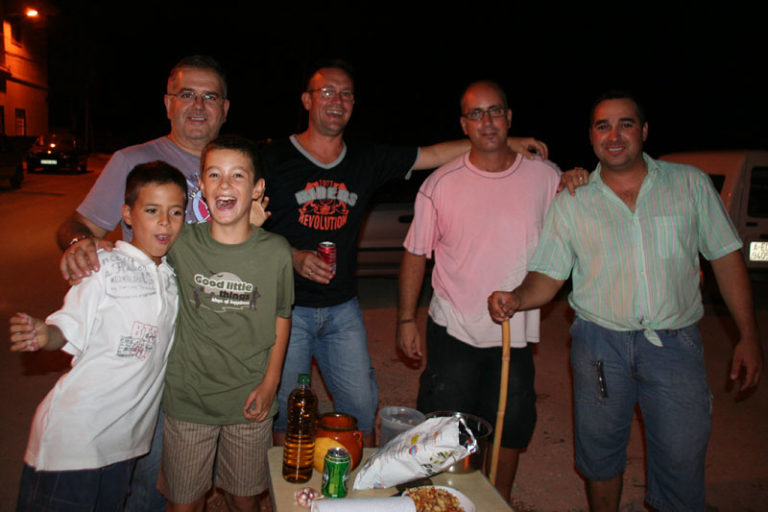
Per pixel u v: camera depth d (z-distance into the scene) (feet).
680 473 8.82
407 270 11.05
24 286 23.82
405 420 8.10
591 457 9.45
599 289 9.16
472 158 10.46
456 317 10.36
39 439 7.11
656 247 8.82
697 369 8.80
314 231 10.50
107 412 7.26
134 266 7.58
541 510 11.10
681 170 9.00
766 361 19.12
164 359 7.98
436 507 6.14
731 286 8.87
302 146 10.62
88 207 8.89
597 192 9.21
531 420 10.43
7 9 93.09
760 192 24.94
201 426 8.23
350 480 7.04
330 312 10.66
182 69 9.19
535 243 10.15
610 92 9.04
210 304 8.02
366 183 10.84
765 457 13.19
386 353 18.65
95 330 7.23
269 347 8.39
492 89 9.86
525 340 10.25
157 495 8.89
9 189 55.93
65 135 76.23
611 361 9.14
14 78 96.53
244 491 8.64
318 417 7.68
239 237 8.04
